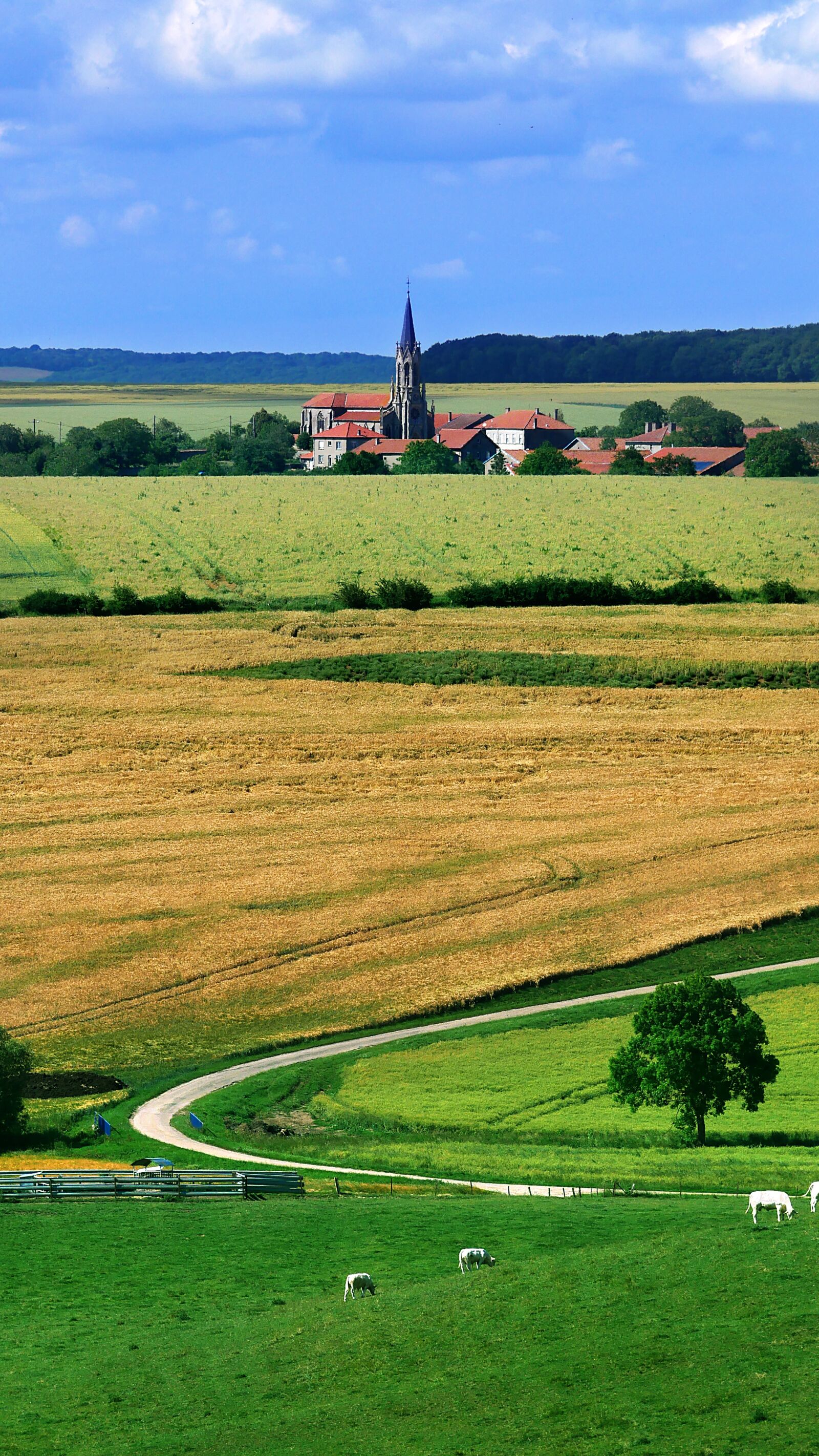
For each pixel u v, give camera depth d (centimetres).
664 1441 5641
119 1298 8544
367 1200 10812
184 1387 6981
